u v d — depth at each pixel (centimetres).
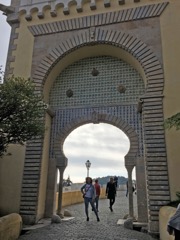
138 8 1243
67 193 1884
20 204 1067
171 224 367
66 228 910
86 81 1304
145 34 1195
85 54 1316
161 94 1077
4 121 782
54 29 1323
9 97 769
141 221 1012
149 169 987
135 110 1186
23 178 1105
